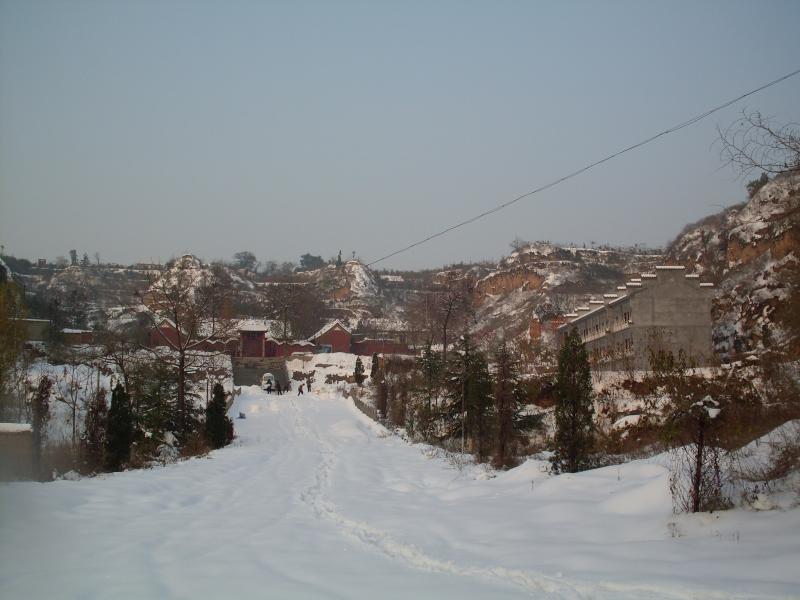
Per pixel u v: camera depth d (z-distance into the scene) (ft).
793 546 31.07
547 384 126.41
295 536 42.47
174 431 119.55
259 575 32.14
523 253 570.46
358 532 44.19
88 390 143.95
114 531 42.98
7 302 128.67
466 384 104.42
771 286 161.27
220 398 122.42
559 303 385.29
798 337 75.77
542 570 31.73
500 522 44.57
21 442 69.77
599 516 43.52
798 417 63.21
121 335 184.34
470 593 28.50
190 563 34.55
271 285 463.83
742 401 69.77
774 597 25.05
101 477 73.41
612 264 526.98
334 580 31.19
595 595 27.43
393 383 175.63
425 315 315.58
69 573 32.01
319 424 163.02
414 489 65.67
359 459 95.50
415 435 126.21
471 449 100.17
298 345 349.00
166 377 124.98
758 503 38.63
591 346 214.28
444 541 40.19
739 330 170.91
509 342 285.84
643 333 176.35
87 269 618.85
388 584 30.37
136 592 28.78
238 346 333.01
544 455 87.56
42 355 180.96
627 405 106.01
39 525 43.88
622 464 58.80
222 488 66.44
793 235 56.90
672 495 42.32
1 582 30.40
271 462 92.99
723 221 245.45
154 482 67.67
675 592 26.73
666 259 288.92
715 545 33.22
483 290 518.37
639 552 33.47
